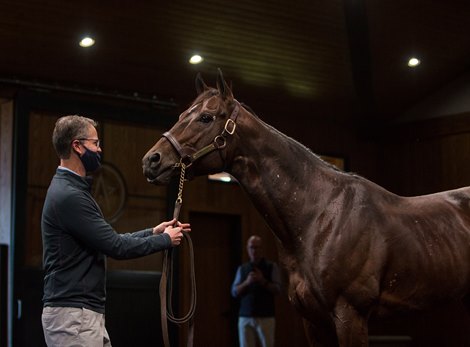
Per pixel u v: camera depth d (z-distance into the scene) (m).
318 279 3.22
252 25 7.98
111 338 7.63
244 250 9.31
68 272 2.80
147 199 8.34
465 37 9.25
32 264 7.39
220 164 3.32
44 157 7.61
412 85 10.02
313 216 3.29
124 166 8.20
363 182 3.41
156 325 7.98
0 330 7.20
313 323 3.34
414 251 3.30
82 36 7.48
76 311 2.76
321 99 9.75
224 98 3.36
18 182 7.32
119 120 8.18
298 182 3.33
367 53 8.82
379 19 8.42
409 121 10.53
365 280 3.21
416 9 8.41
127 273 7.86
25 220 7.30
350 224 3.25
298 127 10.02
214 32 7.95
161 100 8.70
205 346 8.90
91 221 2.79
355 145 10.58
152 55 8.07
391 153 10.68
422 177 10.34
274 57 8.64
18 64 7.66
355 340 3.18
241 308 7.58
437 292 3.36
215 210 9.07
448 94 10.14
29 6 6.94
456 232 3.43
